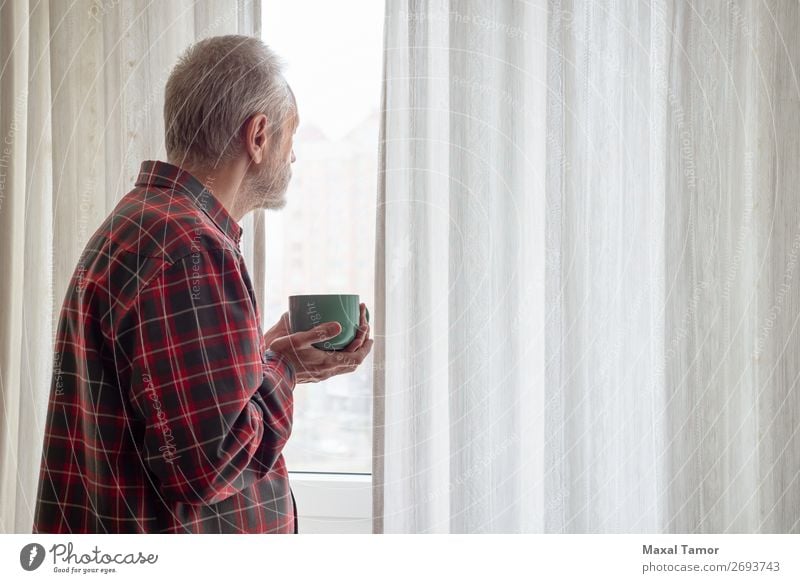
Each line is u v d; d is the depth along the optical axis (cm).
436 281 134
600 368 130
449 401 132
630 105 129
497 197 131
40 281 137
